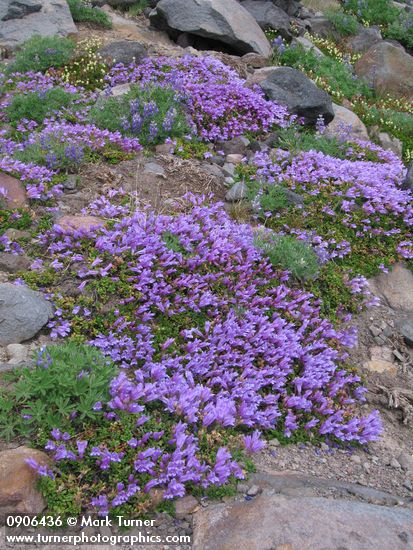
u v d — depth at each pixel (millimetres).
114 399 1008
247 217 1713
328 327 1451
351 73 3344
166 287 1321
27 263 1359
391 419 1347
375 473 1165
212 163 1959
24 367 1020
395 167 2133
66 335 1216
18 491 888
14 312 1179
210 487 977
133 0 3361
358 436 1228
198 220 1563
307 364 1313
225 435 1070
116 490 927
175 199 1681
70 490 914
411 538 888
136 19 3270
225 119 2207
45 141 1761
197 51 2842
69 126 1899
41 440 958
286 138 2170
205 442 1036
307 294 1460
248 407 1151
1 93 2262
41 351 1044
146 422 1026
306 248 1565
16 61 2492
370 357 1501
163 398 1062
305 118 2422
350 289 1612
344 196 1867
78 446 942
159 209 1619
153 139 1959
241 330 1301
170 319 1300
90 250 1371
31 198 1563
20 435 977
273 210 1766
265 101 2348
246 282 1430
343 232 1787
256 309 1373
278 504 919
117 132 1884
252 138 2197
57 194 1601
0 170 1605
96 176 1718
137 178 1753
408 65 3361
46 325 1231
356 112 2924
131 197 1624
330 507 921
